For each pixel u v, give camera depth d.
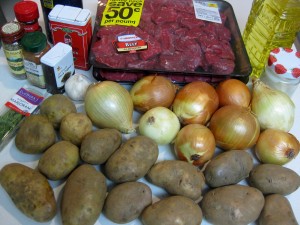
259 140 0.69
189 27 0.86
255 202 0.58
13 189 0.57
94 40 0.81
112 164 0.60
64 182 0.63
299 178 0.64
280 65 0.73
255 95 0.73
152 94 0.70
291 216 0.59
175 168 0.61
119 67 0.75
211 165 0.63
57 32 0.76
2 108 0.73
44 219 0.56
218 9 0.93
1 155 0.66
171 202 0.57
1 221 0.58
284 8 0.75
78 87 0.73
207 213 0.59
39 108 0.74
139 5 0.89
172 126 0.67
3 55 0.84
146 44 0.79
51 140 0.64
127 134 0.71
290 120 0.71
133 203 0.57
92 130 0.68
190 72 0.76
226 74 0.76
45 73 0.72
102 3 0.90
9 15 1.49
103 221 0.60
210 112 0.70
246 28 0.92
